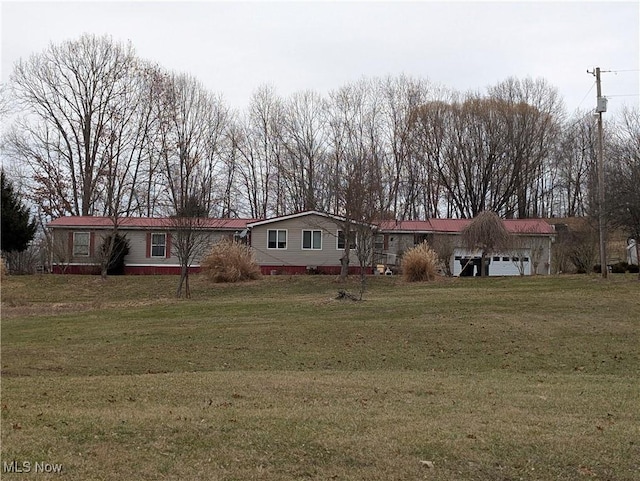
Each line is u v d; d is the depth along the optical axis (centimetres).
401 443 644
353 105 6825
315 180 4878
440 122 5244
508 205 5362
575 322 1738
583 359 1388
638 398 927
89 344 1526
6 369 1222
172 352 1445
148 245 3759
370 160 4662
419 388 1001
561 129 5606
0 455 569
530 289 2433
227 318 1897
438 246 3478
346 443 638
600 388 1023
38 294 2933
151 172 4769
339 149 4875
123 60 4741
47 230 3978
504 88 5384
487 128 5212
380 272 3516
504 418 767
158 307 2225
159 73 4862
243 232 3709
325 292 2712
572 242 3672
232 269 3066
